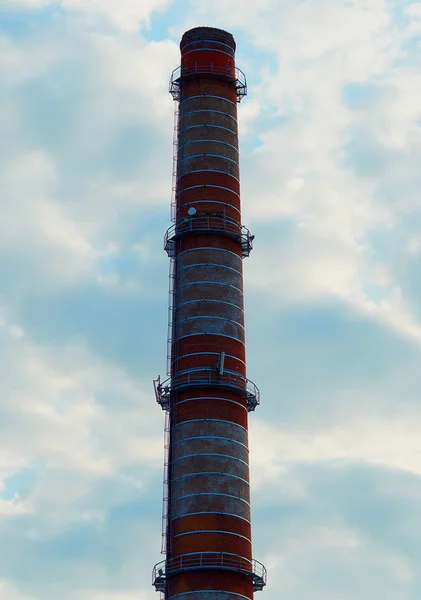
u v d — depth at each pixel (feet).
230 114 351.46
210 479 304.30
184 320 323.57
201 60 353.51
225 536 298.35
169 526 304.30
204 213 334.03
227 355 319.47
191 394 314.76
